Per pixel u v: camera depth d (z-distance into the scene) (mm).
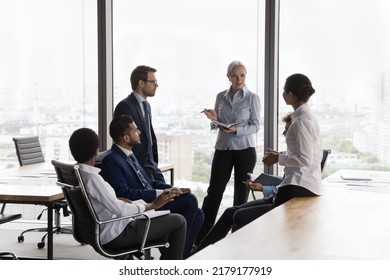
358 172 5688
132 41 6918
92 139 3932
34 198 4320
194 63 6715
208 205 6012
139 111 5219
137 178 4539
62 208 6508
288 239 3055
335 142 6281
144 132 5215
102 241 3967
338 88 6242
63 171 3975
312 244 2961
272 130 6414
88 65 7039
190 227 4930
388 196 4383
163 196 4113
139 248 4105
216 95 6547
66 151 7160
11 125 7270
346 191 4590
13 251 5945
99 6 6898
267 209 4707
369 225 3412
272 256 2725
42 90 7188
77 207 4043
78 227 4152
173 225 4270
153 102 6848
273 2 6309
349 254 2789
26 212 7199
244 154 5914
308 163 4238
